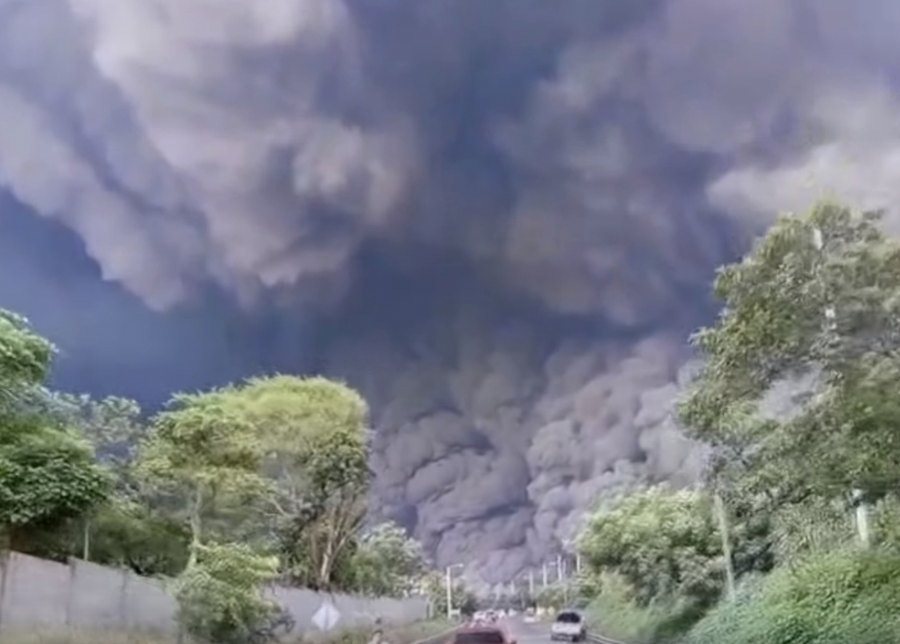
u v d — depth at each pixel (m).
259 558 27.42
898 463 13.12
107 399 31.88
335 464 40.16
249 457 31.12
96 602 23.33
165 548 30.38
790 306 13.50
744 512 19.52
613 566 41.53
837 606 20.72
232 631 26.50
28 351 22.64
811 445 14.16
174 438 29.61
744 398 14.77
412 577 87.75
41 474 22.00
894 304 12.93
